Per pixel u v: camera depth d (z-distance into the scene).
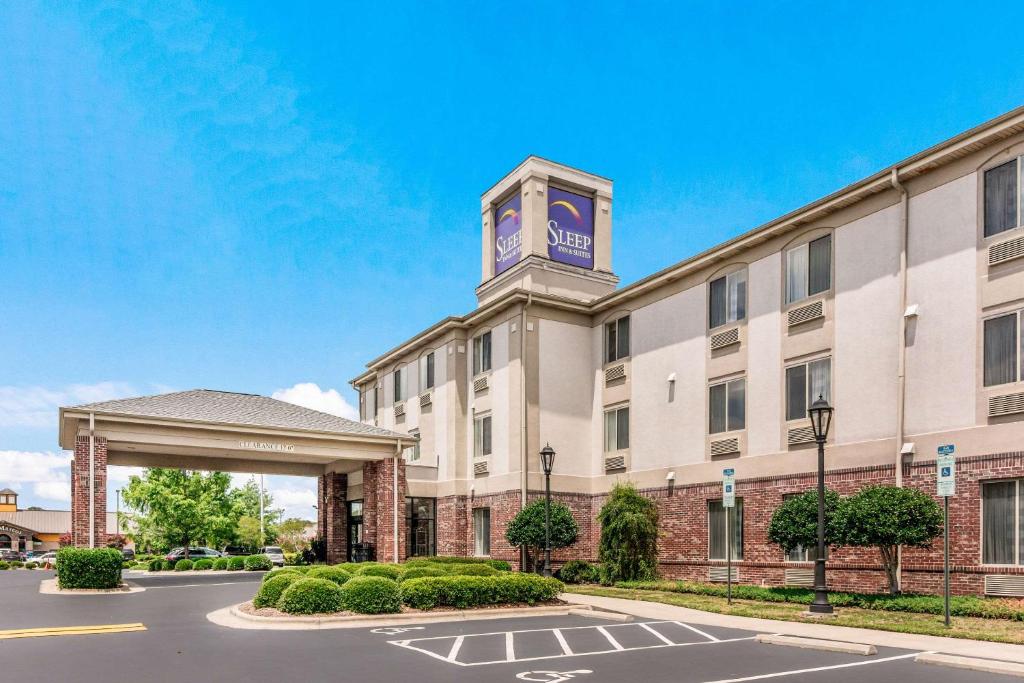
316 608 15.74
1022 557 16.22
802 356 21.88
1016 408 16.50
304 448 28.36
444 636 13.91
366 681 9.84
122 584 23.98
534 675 10.26
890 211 19.81
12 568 51.88
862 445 19.80
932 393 18.27
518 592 18.03
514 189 35.03
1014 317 16.86
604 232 35.00
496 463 30.17
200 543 57.66
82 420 24.39
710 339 25.17
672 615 17.20
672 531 25.73
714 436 24.48
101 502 24.31
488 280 35.88
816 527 17.69
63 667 10.77
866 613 16.17
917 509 16.39
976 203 17.84
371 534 30.98
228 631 14.56
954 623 14.46
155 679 9.91
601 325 30.66
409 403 36.91
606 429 29.80
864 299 20.23
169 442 25.72
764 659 11.52
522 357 29.28
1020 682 9.80
